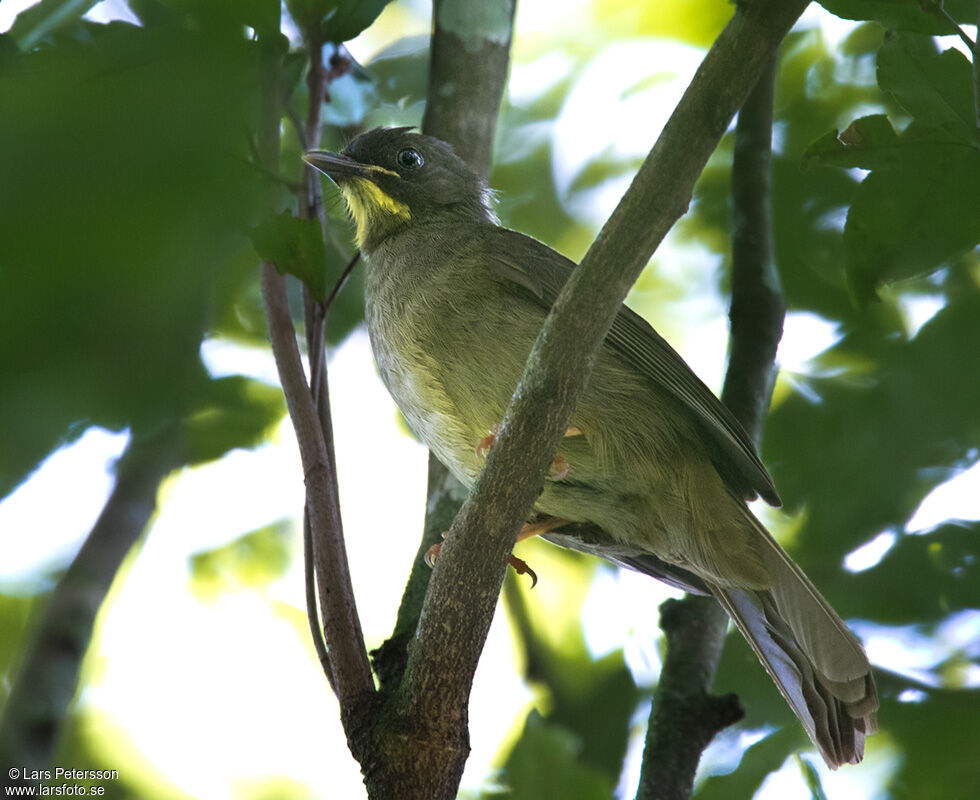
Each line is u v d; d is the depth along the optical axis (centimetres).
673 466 956
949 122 652
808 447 1279
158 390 315
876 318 1312
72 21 784
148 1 646
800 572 912
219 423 1273
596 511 983
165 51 306
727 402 1020
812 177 1340
